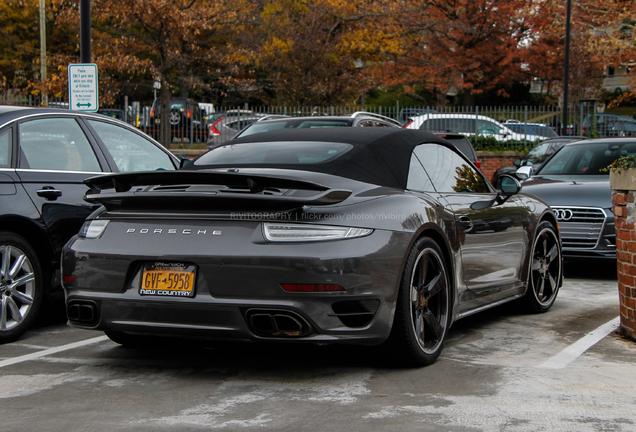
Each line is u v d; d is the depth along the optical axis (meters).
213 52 27.48
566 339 4.80
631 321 4.79
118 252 3.65
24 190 4.95
